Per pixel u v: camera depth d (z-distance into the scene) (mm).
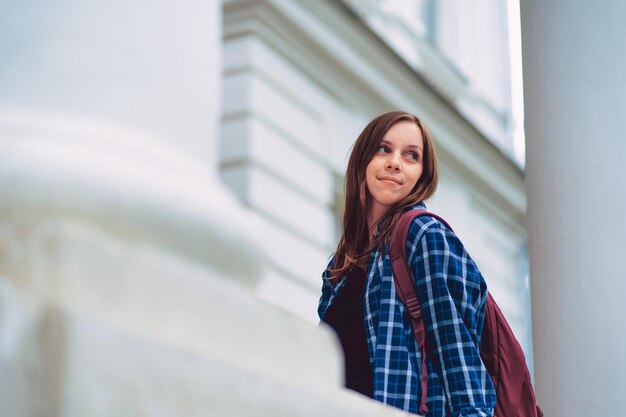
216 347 2084
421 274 3164
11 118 2131
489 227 17188
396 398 3084
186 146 2305
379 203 3412
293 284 11555
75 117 2160
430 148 3471
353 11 13477
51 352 1740
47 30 2193
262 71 11953
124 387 1817
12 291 1773
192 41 2367
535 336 5020
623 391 4746
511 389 3215
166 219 2143
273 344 2234
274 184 11773
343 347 3297
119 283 1924
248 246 2324
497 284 17156
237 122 11680
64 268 1853
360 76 13641
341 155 13016
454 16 16812
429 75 15484
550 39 5262
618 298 4859
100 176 2074
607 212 4969
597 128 5086
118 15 2234
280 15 12156
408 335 3146
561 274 4977
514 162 17578
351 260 3365
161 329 1977
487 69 17469
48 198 2016
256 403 2076
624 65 5129
